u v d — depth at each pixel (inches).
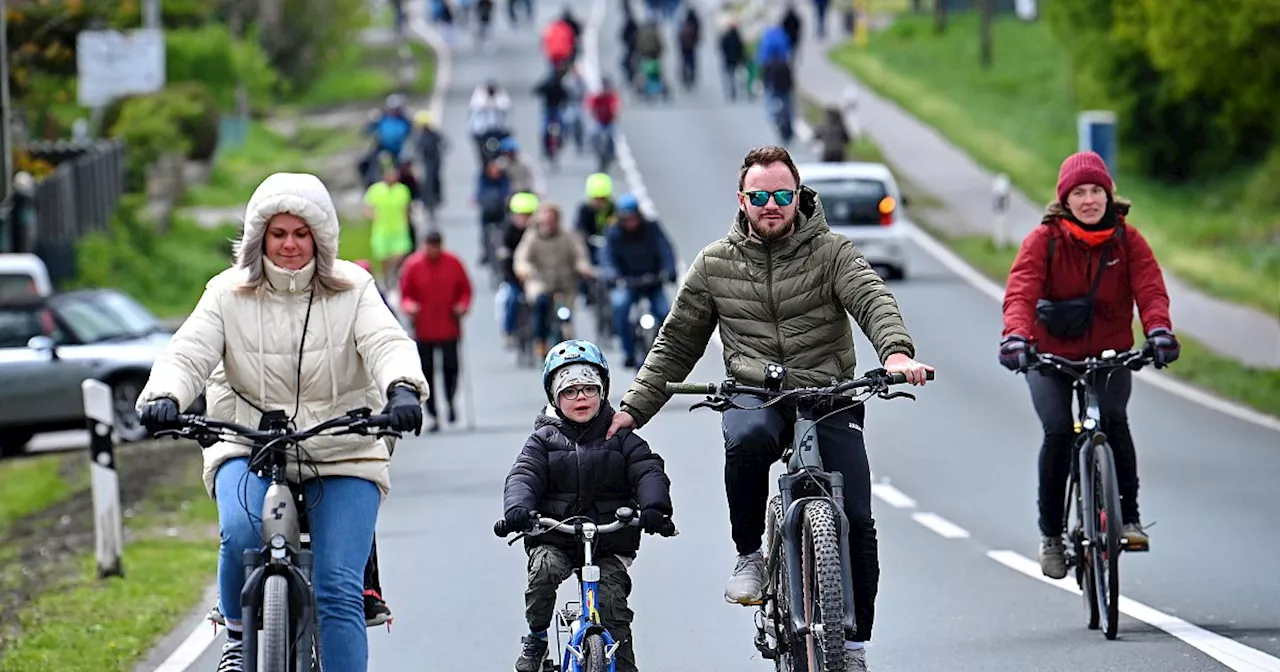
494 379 2974.9
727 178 5413.4
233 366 892.6
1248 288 3661.4
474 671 1203.9
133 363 2878.9
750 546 996.6
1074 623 1282.0
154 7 5201.8
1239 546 1563.7
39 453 2984.7
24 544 1977.1
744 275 967.6
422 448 2332.7
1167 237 4544.8
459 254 4512.8
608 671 913.5
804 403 948.0
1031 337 1232.2
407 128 5482.3
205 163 5925.2
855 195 3870.6
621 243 2783.0
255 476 879.1
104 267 4466.0
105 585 1641.2
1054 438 1254.9
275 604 821.9
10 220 4222.4
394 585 1507.1
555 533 951.6
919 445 2236.7
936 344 3110.2
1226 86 4077.3
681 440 2306.8
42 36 4079.7
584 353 959.0
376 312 898.7
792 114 6427.2
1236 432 2281.0
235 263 904.9
